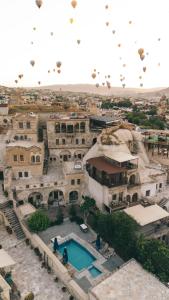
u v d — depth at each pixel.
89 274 41.22
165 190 64.12
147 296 32.75
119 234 44.59
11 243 48.06
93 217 55.38
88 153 68.31
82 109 105.81
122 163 58.38
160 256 38.22
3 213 52.16
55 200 62.53
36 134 72.75
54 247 45.06
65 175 61.22
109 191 53.88
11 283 37.88
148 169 66.56
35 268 42.44
